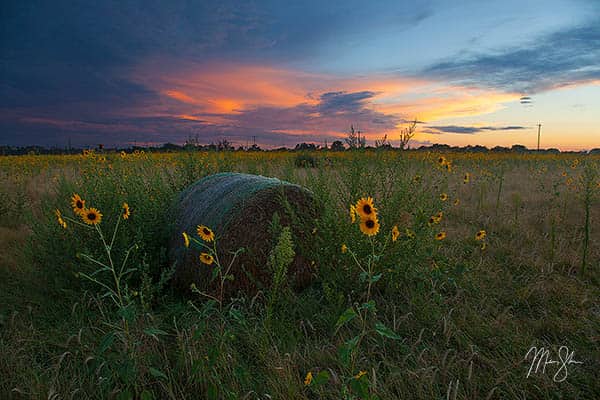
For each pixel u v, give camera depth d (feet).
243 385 7.89
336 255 12.72
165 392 8.14
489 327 10.71
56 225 13.74
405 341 10.24
